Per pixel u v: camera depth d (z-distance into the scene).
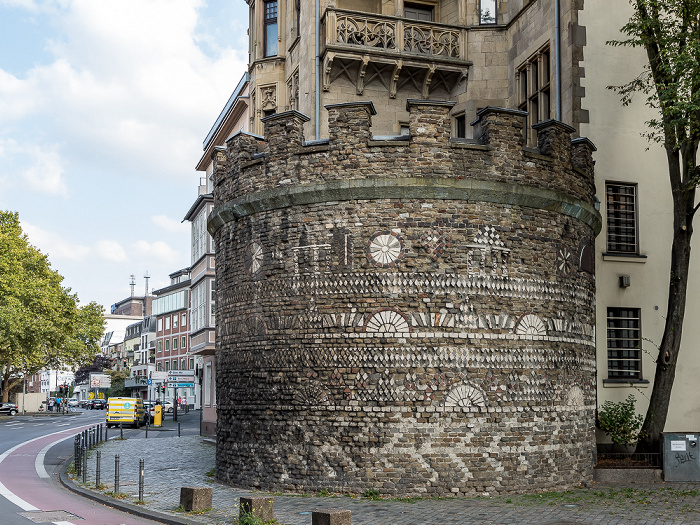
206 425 37.03
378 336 15.86
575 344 17.44
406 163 16.23
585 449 17.45
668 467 17.89
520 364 16.28
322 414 16.00
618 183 21.20
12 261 61.22
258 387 17.00
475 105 24.33
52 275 65.56
